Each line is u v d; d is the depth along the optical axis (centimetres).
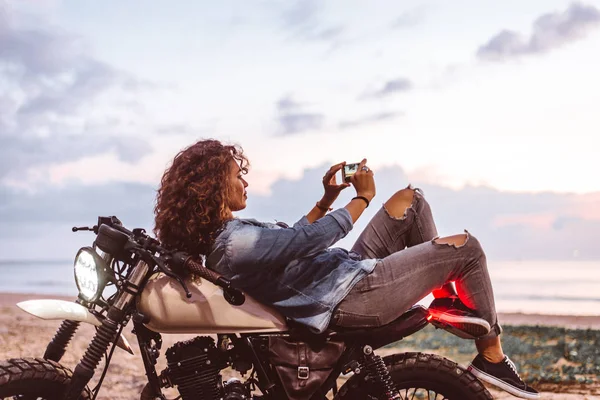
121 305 311
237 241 313
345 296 324
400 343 954
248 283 319
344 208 330
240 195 337
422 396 501
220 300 316
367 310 324
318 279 323
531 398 332
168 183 325
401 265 329
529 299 3350
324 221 323
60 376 312
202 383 319
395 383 333
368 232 363
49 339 877
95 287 307
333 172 363
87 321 304
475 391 334
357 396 328
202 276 303
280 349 320
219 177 322
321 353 323
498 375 336
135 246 306
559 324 1602
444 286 355
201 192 318
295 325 325
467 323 327
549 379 659
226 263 316
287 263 318
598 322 1673
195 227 317
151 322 317
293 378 320
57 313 296
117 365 681
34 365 308
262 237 313
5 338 873
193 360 320
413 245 365
